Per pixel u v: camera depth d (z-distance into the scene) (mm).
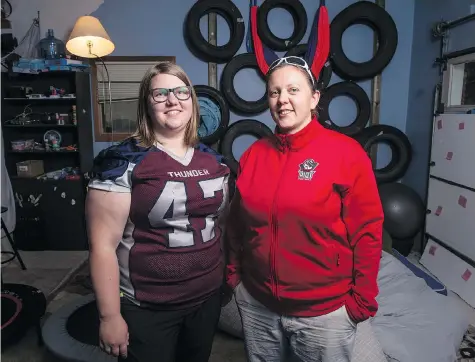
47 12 3869
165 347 1247
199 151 1293
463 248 2916
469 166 2844
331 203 1158
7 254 3672
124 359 1238
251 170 1313
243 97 3994
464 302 2682
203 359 1370
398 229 3396
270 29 3893
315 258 1180
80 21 3299
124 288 1211
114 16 3875
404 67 3973
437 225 3291
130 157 1134
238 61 3824
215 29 3875
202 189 1203
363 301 1204
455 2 3184
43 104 3939
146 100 1202
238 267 1439
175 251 1182
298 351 1284
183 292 1218
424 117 3678
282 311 1253
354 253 1226
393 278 2555
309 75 1201
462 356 2074
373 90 3977
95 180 1118
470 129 2828
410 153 3857
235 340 2248
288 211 1161
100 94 3975
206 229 1247
